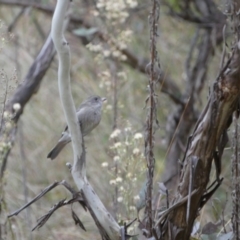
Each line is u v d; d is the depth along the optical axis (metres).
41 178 12.51
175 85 12.09
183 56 14.20
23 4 12.09
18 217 10.66
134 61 12.26
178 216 5.96
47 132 13.22
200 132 5.86
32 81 9.48
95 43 10.85
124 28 11.87
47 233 10.54
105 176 11.34
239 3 5.89
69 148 12.99
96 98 7.33
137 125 12.45
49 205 11.70
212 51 12.01
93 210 5.97
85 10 11.99
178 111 11.75
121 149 7.79
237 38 5.77
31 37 14.18
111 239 5.99
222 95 5.73
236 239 5.95
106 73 9.76
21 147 10.70
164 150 12.78
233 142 5.91
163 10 13.72
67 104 5.74
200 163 5.84
